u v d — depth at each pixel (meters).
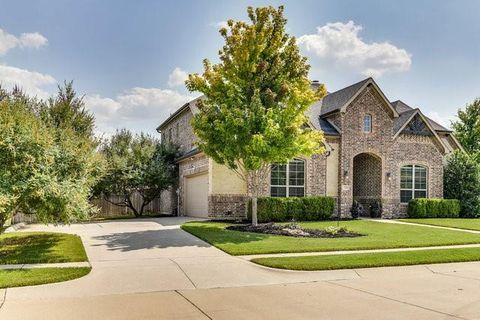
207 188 23.34
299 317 6.43
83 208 11.84
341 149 25.72
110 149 27.62
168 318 6.34
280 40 17.83
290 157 17.17
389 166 26.72
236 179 23.17
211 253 12.05
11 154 10.88
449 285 8.73
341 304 7.20
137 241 14.28
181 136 30.06
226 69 17.81
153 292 8.00
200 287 8.42
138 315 6.49
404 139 27.41
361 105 26.28
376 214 26.58
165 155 28.91
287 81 17.61
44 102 25.88
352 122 26.03
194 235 15.70
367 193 27.80
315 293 8.00
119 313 6.60
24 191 10.74
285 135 16.69
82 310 6.75
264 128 16.39
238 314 6.57
